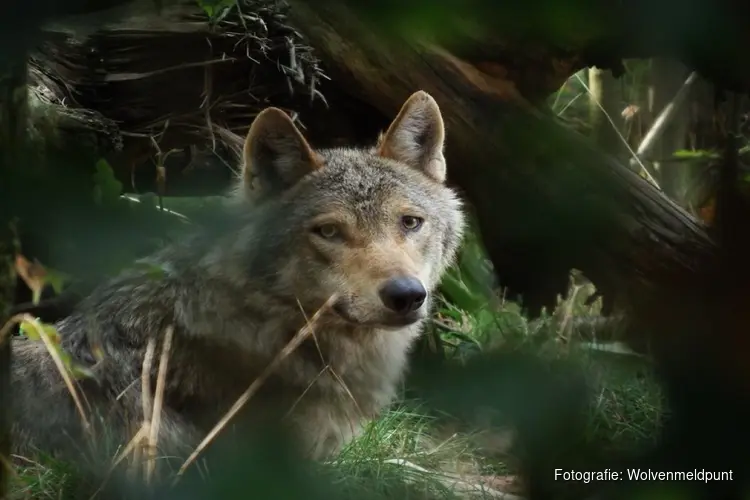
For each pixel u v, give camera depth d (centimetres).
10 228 272
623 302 790
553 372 254
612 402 691
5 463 382
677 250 781
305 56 1066
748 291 220
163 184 985
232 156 1177
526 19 206
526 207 307
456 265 1213
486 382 250
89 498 652
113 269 262
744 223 226
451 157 958
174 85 1125
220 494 250
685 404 222
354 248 763
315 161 823
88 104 1096
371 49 888
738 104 342
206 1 978
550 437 247
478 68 927
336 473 701
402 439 871
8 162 248
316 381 827
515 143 354
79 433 788
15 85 293
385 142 868
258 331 809
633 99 1527
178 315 816
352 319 749
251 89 1154
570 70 966
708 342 221
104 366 812
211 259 815
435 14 205
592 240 310
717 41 199
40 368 822
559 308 829
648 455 229
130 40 1085
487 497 680
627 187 805
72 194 251
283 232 791
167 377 816
